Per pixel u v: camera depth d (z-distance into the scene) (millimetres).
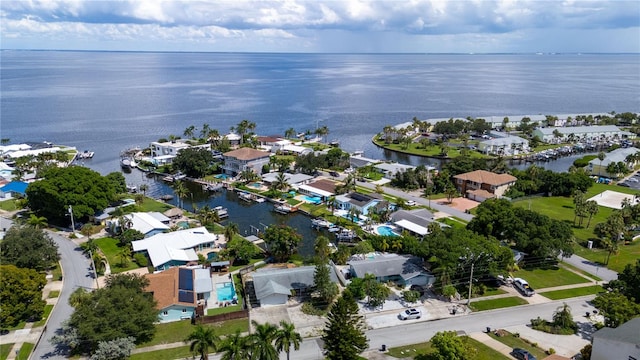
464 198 160625
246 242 113188
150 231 120438
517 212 113062
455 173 177375
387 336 79000
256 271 101562
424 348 75375
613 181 184500
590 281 99375
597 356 65000
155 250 109000
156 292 86625
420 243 100812
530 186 165750
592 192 168500
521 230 107312
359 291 89625
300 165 189625
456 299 91062
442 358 66562
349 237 123688
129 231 116875
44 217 126875
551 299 91688
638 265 86688
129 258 108562
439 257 92000
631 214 129625
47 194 122938
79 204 124938
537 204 154750
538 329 80625
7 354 72000
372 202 142250
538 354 73125
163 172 193000
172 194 168250
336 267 104188
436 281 96000
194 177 186375
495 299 91438
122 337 71438
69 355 72250
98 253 103938
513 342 76500
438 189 166875
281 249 109812
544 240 104125
